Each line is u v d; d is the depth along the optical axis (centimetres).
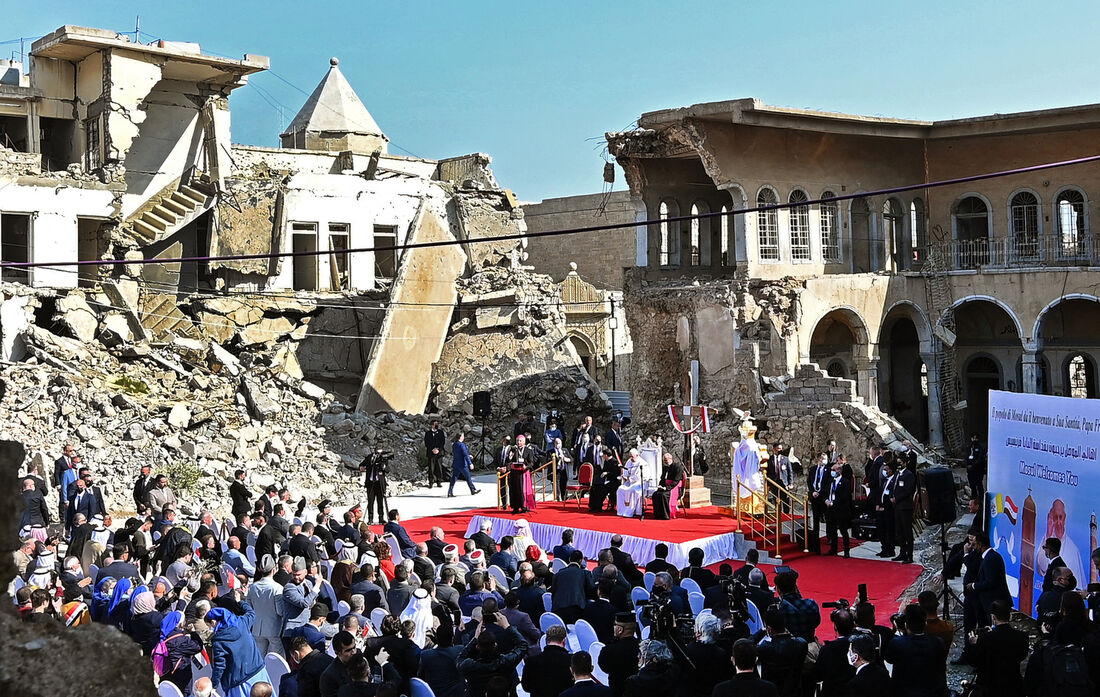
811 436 2953
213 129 4250
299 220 4344
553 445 3109
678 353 3394
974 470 2588
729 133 3158
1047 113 3216
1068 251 3353
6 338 3328
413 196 4612
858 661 962
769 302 3138
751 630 1303
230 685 1133
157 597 1312
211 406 3228
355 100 5234
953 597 1683
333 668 996
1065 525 1382
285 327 4200
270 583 1345
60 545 2209
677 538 2202
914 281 3419
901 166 3544
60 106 3988
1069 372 3478
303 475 3095
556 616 1263
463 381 4091
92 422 2925
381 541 1642
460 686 1048
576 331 5125
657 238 3525
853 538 2406
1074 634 1035
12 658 355
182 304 4031
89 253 3812
